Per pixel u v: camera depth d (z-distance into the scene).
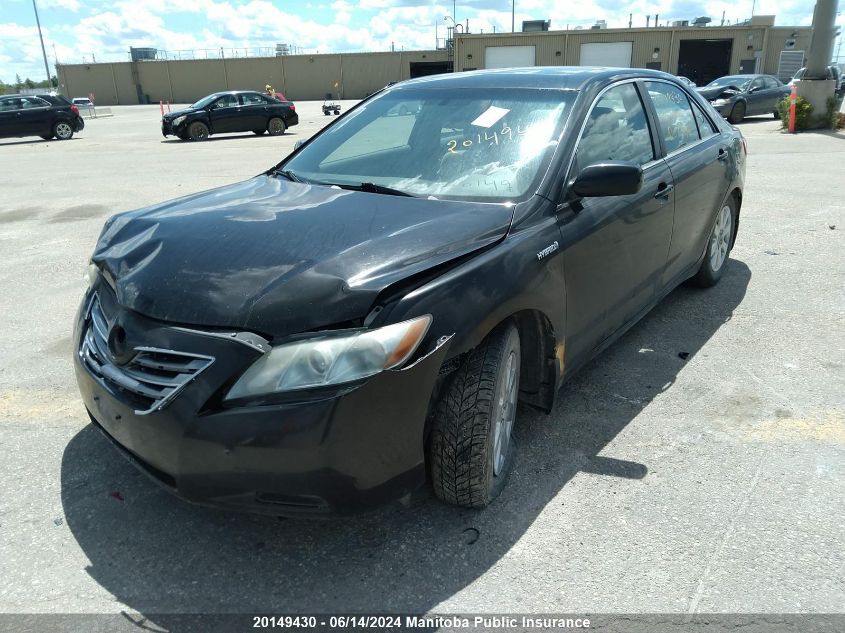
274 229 2.71
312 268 2.39
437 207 2.95
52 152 18.02
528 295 2.71
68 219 8.67
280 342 2.21
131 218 3.11
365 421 2.22
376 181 3.34
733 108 21.08
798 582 2.41
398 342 2.23
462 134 3.45
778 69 50.12
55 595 2.38
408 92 3.96
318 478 2.20
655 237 3.95
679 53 49.75
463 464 2.60
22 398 3.82
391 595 2.37
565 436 3.38
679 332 4.65
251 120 21.97
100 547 2.61
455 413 2.57
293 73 65.75
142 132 25.83
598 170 2.98
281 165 3.88
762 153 13.35
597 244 3.26
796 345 4.41
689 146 4.62
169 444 2.27
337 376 2.17
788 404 3.65
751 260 6.26
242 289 2.34
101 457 3.22
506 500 2.87
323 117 32.06
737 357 4.25
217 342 2.23
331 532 2.69
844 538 2.63
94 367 2.58
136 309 2.43
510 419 2.93
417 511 2.81
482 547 2.60
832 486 2.95
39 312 5.25
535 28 50.25
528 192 3.04
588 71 3.87
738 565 2.49
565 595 2.36
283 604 2.34
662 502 2.86
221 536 2.68
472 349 2.58
